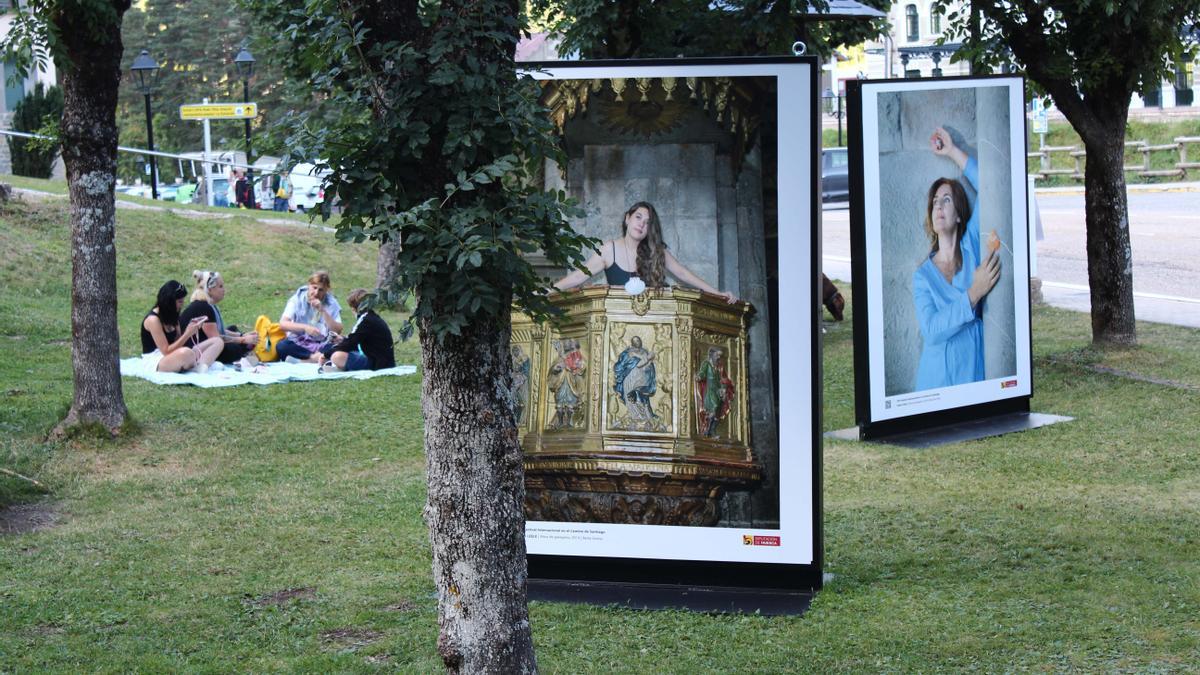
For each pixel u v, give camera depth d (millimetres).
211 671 6258
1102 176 15086
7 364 14578
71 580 7727
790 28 13617
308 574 7867
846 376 14938
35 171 28812
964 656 6316
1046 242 27375
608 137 7367
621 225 7434
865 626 6805
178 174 54719
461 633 5031
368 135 4781
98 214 11125
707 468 7465
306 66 5688
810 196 7246
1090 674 6008
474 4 4797
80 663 6363
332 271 22656
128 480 10164
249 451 11195
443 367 4973
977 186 12086
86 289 11148
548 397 7629
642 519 7570
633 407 7523
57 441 10953
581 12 13344
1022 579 7516
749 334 7379
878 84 11328
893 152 11500
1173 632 6516
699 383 7445
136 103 62156
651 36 13586
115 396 11320
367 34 4879
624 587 7562
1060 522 8719
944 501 9438
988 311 12289
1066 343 16016
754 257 7332
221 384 13852
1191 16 14875
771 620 6961
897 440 11586
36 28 9938
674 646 6609
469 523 4992
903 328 11703
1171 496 9383
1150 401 12727
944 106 11781
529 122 4805
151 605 7281
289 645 6648
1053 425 11969
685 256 7402
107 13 10289
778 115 7234
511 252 4742
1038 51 14547
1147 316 17891
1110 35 14406
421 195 4879
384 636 6785
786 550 7445
